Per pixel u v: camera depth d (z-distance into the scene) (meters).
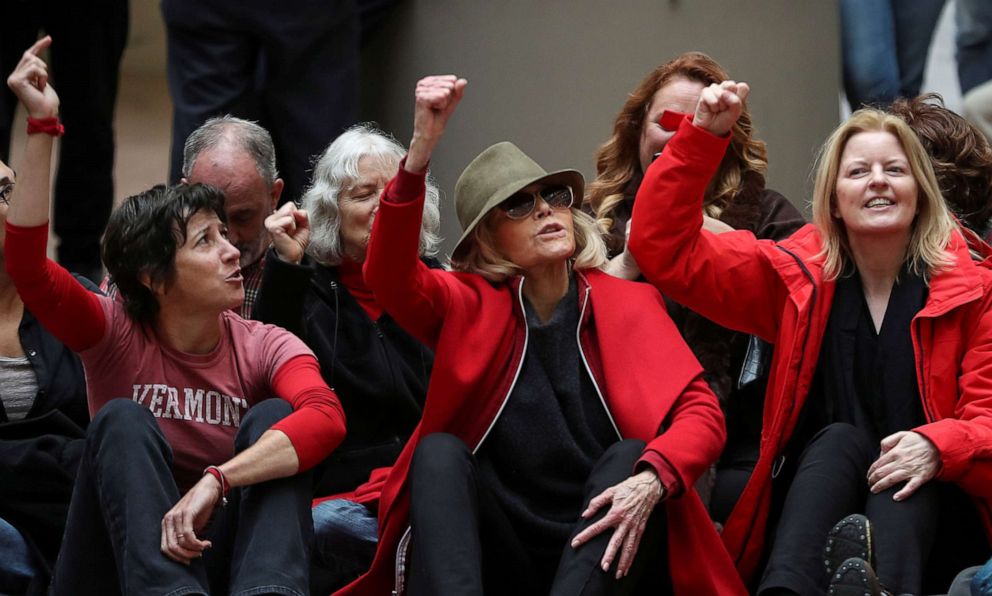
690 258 12.02
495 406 11.56
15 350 12.71
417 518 10.79
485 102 17.80
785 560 10.95
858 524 10.56
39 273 11.36
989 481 11.23
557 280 11.95
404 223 11.22
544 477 11.55
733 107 11.69
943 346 11.70
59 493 12.14
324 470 13.08
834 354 11.98
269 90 16.78
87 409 12.76
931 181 11.92
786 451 12.00
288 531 10.75
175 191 11.66
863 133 11.97
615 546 10.70
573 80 17.59
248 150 14.22
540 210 11.77
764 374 12.85
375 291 11.51
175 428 11.62
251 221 14.21
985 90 17.28
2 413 12.53
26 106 11.38
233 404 11.76
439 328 11.82
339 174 13.65
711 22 17.48
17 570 11.91
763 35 17.55
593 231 12.16
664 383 11.55
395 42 18.11
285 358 11.79
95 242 18.56
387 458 13.44
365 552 12.54
